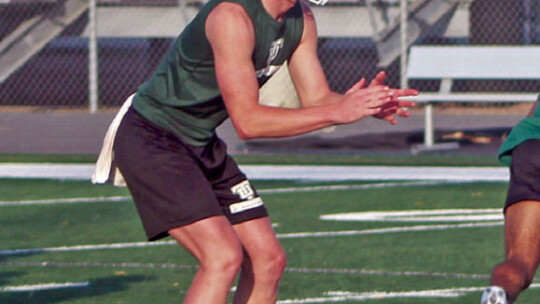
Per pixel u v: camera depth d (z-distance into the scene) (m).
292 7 12.70
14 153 39.38
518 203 12.20
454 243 22.20
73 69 69.75
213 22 12.00
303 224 24.77
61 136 44.53
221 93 12.23
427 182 31.52
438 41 62.47
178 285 18.31
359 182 31.69
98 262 20.50
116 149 12.88
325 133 43.72
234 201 13.15
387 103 11.91
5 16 62.72
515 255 11.84
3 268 19.92
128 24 57.97
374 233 23.52
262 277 13.15
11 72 56.50
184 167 12.52
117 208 27.70
